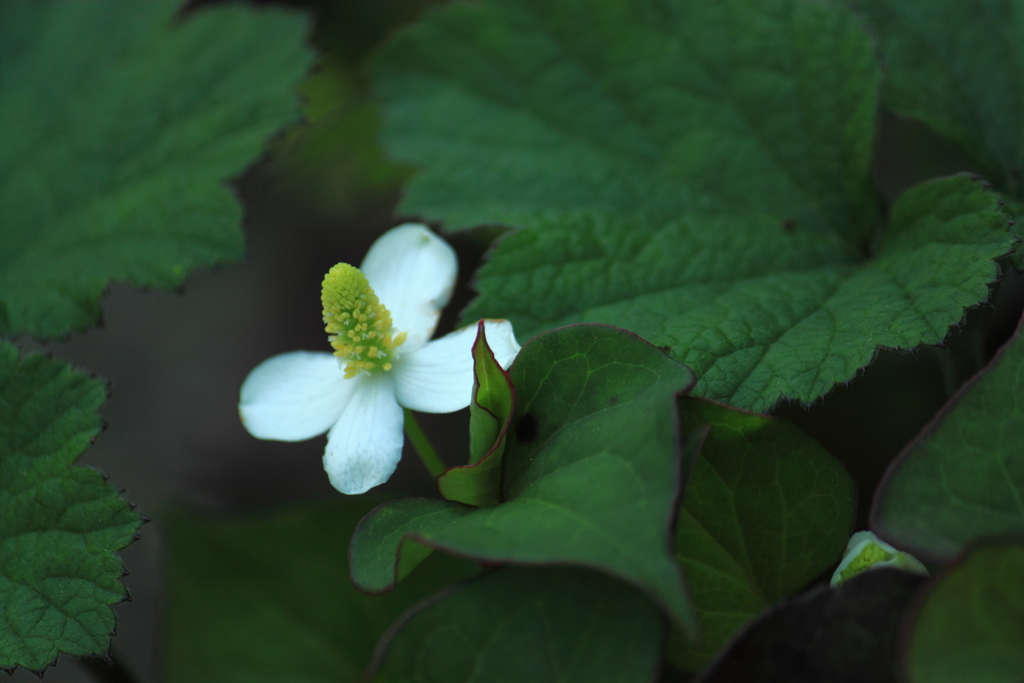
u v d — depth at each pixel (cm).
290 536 27
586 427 23
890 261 25
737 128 27
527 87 28
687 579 23
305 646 27
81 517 24
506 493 23
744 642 22
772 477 23
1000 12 27
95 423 25
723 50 27
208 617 27
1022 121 26
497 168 28
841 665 22
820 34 27
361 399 24
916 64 27
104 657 24
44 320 27
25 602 24
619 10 28
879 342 24
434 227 27
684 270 26
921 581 22
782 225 26
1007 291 25
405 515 23
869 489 26
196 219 28
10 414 25
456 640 22
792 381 24
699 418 23
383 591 22
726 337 24
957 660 21
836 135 27
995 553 21
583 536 21
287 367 24
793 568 23
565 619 22
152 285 27
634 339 23
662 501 21
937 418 22
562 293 25
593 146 28
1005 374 22
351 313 24
